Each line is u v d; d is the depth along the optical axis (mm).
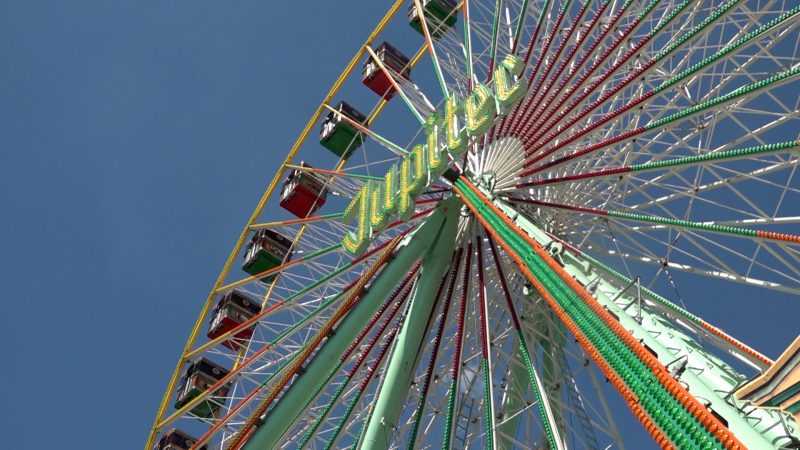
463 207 28984
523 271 21781
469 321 28953
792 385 15188
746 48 23203
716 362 19750
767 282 22031
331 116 40062
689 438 12883
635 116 26859
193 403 32781
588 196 28906
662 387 14039
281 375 29406
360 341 27609
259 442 24422
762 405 15648
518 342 27578
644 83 26375
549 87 28453
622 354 15641
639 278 19953
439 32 38344
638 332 18438
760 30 22484
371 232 29203
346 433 26125
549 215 28641
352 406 26359
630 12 27438
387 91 39500
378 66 39531
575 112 28438
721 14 23734
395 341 26703
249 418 25141
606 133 29328
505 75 26047
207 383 36781
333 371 26359
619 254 24453
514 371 27500
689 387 15828
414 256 27641
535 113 28641
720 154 23031
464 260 28625
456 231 28547
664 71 26547
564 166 29000
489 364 25203
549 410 22469
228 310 38531
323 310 30859
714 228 22828
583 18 28453
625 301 22375
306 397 25156
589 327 17328
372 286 27016
